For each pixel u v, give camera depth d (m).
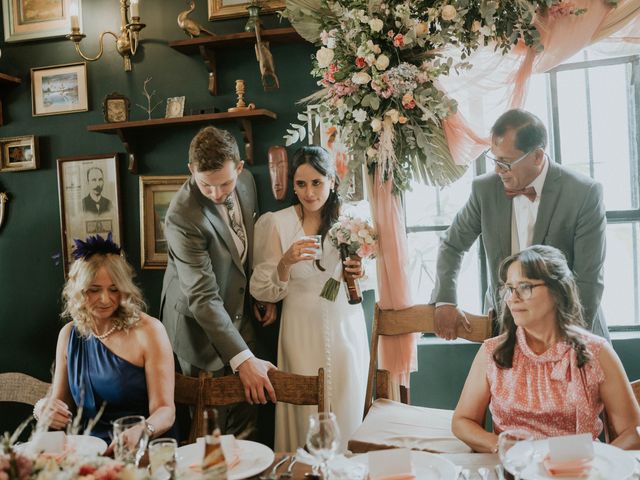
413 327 3.25
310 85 3.63
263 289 3.35
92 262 2.67
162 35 3.80
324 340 3.34
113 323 2.71
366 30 2.92
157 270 3.83
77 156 3.91
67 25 3.91
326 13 3.11
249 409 3.54
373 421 2.91
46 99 3.95
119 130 3.70
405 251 3.29
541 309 2.25
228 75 3.73
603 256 2.96
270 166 3.59
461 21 2.87
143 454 1.98
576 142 3.61
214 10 3.71
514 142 2.92
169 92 3.80
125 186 3.87
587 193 2.94
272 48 3.66
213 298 3.18
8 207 4.04
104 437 2.66
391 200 3.25
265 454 2.07
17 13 3.98
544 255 2.29
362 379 3.43
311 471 1.95
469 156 3.18
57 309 4.00
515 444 1.70
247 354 3.13
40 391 2.77
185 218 3.19
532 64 3.04
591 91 3.57
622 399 2.20
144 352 2.69
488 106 3.19
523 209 3.10
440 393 3.65
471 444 2.28
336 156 3.56
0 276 4.06
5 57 4.02
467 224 3.26
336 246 3.26
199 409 2.53
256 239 3.47
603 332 3.03
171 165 3.80
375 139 3.07
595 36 2.98
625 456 1.85
